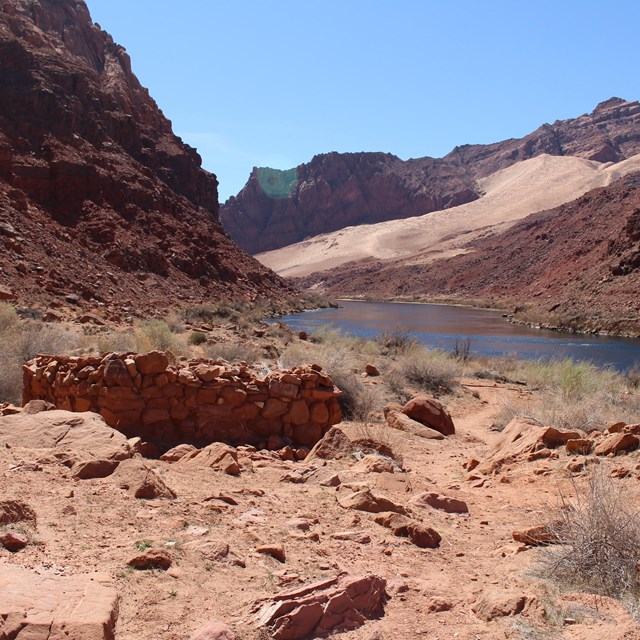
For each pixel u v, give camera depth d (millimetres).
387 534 5387
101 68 86125
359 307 89875
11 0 79812
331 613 3664
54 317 27484
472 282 106688
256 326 39531
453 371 19875
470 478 8453
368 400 13930
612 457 8086
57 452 6297
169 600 3631
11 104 52188
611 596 4168
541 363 25438
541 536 5312
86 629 3027
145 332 21859
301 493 6418
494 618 3812
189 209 71562
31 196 46875
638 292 52656
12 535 4020
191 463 7285
